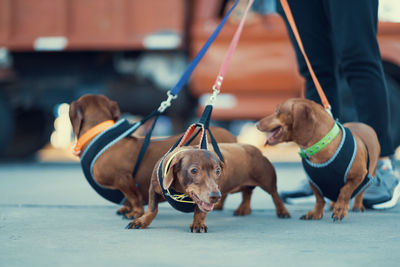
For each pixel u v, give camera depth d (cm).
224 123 1321
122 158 429
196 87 1002
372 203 478
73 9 1038
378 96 483
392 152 499
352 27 469
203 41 991
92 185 449
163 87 1041
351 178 413
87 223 405
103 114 457
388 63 955
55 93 1110
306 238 338
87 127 451
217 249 302
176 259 276
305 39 513
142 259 276
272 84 976
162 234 354
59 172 980
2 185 739
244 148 437
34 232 361
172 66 1030
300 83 966
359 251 296
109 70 1070
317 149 408
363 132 452
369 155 438
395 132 984
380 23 942
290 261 272
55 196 606
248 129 2175
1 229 375
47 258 278
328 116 415
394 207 504
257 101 995
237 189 445
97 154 429
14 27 1048
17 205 520
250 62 975
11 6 1045
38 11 1045
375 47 480
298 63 534
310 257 281
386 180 493
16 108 1159
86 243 320
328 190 424
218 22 988
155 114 444
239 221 421
